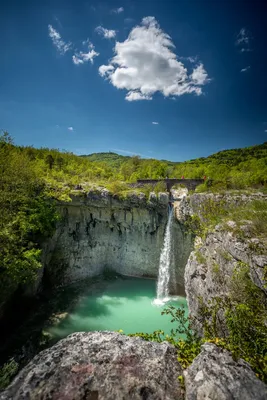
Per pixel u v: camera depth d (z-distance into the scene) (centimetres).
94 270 3008
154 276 2972
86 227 2898
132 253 3034
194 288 1620
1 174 2223
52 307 2264
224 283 1195
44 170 3553
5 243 1747
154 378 407
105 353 448
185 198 2441
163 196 2766
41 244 2366
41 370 403
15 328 1905
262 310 824
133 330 1961
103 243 3036
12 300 2028
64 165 4253
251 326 735
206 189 2456
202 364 409
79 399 359
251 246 1044
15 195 2089
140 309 2298
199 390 363
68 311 2216
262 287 892
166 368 433
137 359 442
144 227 2927
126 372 411
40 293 2459
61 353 446
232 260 1161
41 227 2216
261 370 424
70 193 2653
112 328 1988
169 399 377
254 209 1439
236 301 964
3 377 1187
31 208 2253
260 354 593
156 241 2906
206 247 1633
